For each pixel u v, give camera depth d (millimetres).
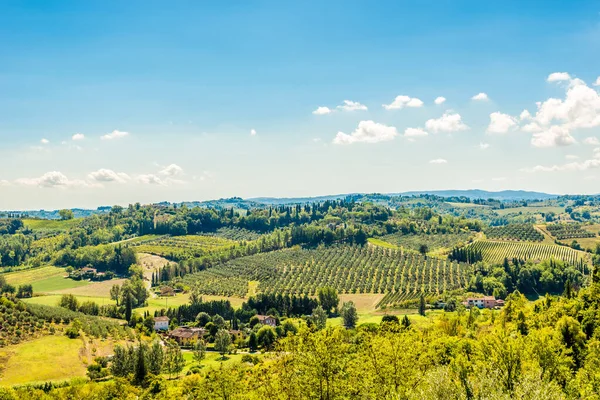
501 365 62375
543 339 65938
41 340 135875
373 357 57969
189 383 98375
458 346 85500
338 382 52094
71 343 138750
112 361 126875
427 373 52812
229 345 152500
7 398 98125
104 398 103000
